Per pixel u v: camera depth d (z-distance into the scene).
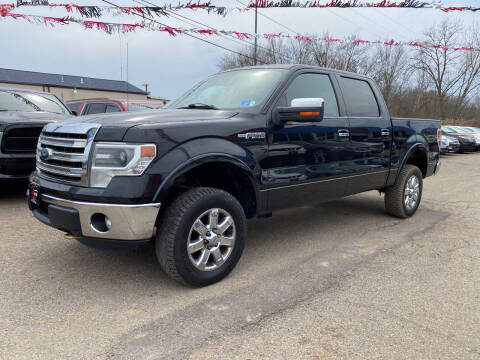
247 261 3.62
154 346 2.22
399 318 2.59
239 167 3.09
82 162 2.64
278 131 3.41
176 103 4.11
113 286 3.00
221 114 3.25
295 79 3.74
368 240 4.34
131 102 9.23
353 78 4.57
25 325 2.42
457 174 10.89
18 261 3.46
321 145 3.84
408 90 30.98
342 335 2.37
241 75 4.02
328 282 3.16
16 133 5.26
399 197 5.18
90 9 6.62
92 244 2.72
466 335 2.40
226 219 3.05
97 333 2.35
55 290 2.91
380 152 4.68
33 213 3.12
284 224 5.02
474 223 5.18
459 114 36.34
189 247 2.82
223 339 2.30
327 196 4.05
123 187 2.54
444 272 3.41
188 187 3.26
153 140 2.62
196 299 2.81
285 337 2.34
